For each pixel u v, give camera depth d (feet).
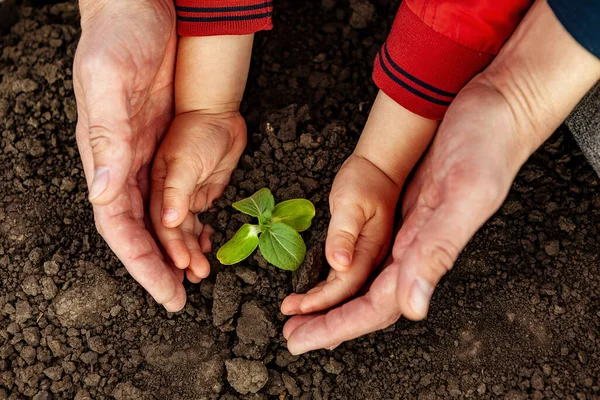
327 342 2.25
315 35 2.89
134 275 2.32
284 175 2.59
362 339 2.43
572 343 2.38
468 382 2.36
